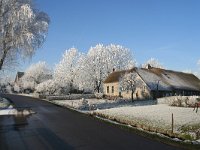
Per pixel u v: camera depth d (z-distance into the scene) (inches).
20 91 5054.1
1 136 732.7
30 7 1572.3
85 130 834.2
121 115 1235.2
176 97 1689.2
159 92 2704.2
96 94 3051.2
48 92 3526.1
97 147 605.3
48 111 1449.3
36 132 795.4
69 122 1017.5
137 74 2738.7
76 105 1839.3
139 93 2719.0
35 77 4899.1
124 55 3841.0
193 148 601.6
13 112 1374.3
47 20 1636.3
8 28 1537.9
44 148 593.0
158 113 1259.2
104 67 3654.0
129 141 672.4
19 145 623.2
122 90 2652.6
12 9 1530.5
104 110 1465.3
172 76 3171.8
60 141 668.1
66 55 3727.9
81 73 3649.1
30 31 1562.5
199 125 976.3
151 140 685.9
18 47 1574.8
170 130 863.1
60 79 3659.0
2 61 1612.9
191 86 3154.5
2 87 5187.0
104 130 835.4
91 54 3681.1
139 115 1214.3
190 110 1344.7
